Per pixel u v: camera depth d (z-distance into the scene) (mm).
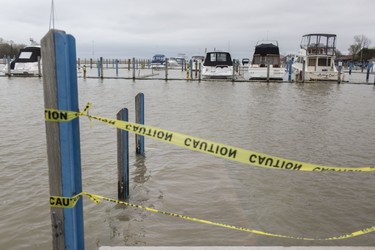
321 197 7020
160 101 21344
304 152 10336
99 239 5273
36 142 10703
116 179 7770
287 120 15531
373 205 6711
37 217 5934
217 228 5613
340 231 5715
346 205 6684
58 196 3109
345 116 16906
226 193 7102
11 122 13859
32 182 7484
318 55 36781
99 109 18109
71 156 3078
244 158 3406
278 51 38094
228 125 14156
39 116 15250
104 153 9672
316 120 15656
